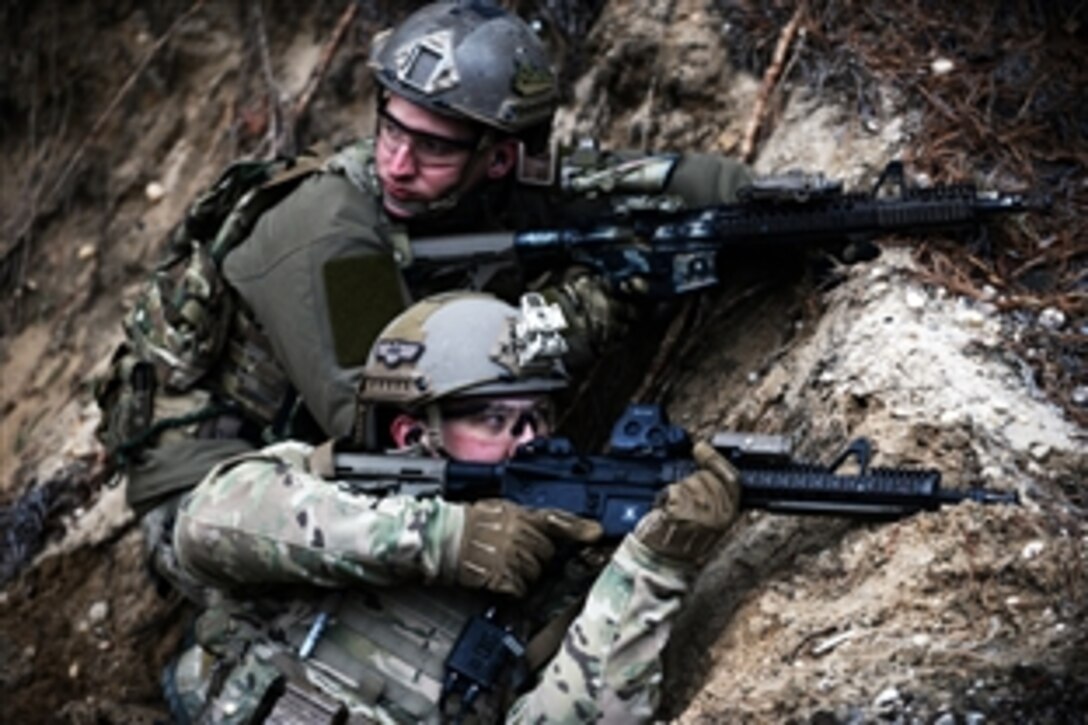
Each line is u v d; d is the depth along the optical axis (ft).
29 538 35.94
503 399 23.90
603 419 30.76
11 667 34.73
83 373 37.99
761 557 23.98
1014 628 21.62
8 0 40.01
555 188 29.07
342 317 27.66
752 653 22.66
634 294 28.27
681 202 28.07
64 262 39.09
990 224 27.30
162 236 38.37
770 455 22.52
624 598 21.98
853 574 22.81
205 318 29.48
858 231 27.04
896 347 25.57
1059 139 29.09
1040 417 24.75
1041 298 26.48
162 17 39.24
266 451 24.61
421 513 22.99
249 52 38.50
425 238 28.19
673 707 23.32
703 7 32.63
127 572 35.01
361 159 28.66
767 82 31.22
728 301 29.19
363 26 37.24
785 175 27.48
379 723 23.26
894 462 24.11
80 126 39.58
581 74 34.01
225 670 24.35
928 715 20.72
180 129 38.86
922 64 30.09
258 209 29.17
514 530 22.86
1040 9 30.42
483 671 23.16
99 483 36.06
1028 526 22.40
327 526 23.11
